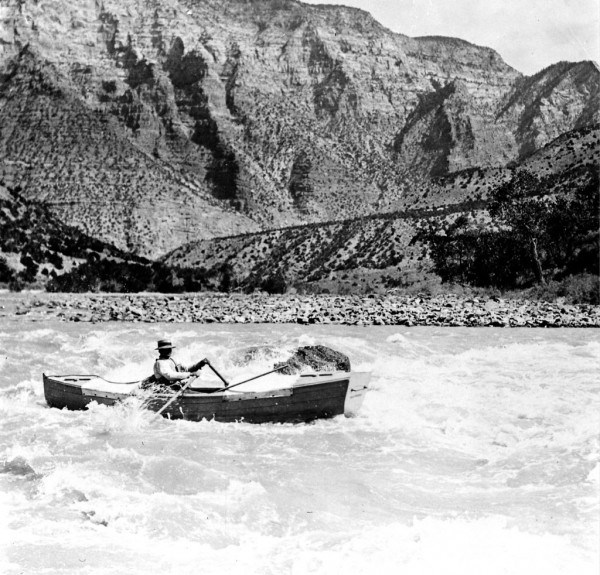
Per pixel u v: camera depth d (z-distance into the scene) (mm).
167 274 70938
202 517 10008
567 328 32562
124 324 32406
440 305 41469
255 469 12102
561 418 15328
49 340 25781
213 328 31266
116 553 8891
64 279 58000
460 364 21844
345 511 10492
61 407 16062
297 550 9062
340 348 24562
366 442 13781
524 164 133625
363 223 110312
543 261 58688
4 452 12672
